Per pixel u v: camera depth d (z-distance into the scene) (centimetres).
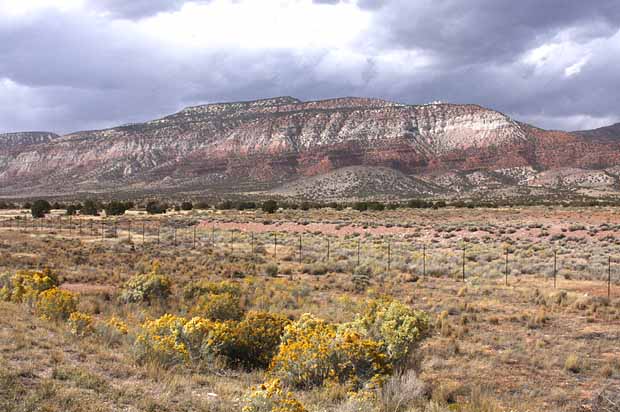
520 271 3547
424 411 1087
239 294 2492
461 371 1482
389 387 1109
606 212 8494
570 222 7194
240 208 12606
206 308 1939
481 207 11788
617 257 4106
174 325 1372
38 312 1741
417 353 1521
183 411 911
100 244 5300
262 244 5572
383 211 11038
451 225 7088
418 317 1499
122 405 895
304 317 1456
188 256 4531
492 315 2228
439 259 4141
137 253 4622
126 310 2152
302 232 7031
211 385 1110
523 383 1403
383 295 2448
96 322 1709
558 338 1870
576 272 3378
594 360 1623
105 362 1166
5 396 850
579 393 1334
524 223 7169
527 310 2339
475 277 3247
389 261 3903
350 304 2334
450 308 2341
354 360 1180
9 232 6556
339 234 6769
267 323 1430
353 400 986
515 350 1712
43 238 5819
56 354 1153
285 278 3381
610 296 2605
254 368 1333
